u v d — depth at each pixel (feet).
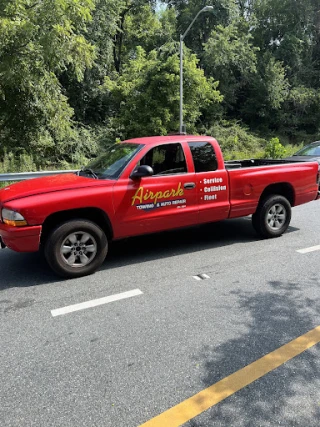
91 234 15.35
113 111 81.76
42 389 8.61
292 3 101.30
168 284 14.55
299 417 7.64
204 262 17.01
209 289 13.99
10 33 37.91
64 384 8.75
